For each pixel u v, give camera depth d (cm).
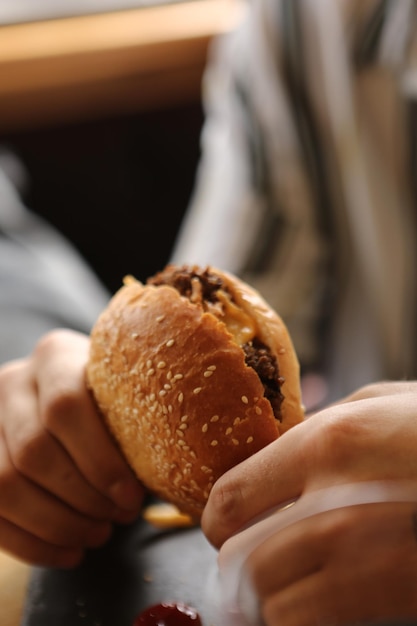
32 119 127
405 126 73
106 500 44
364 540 30
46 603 44
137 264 142
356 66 74
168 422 37
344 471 32
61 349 48
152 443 39
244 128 84
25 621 44
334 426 32
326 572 30
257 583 31
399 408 33
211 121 107
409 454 31
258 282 83
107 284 142
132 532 49
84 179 135
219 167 92
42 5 128
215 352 37
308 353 84
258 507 33
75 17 126
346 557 30
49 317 79
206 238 88
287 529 31
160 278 43
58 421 43
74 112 128
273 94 81
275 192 83
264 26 80
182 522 49
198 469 37
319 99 79
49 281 86
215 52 120
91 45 120
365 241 82
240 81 84
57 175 134
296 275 84
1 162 124
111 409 41
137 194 137
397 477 31
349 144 79
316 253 83
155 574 46
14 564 48
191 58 124
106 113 129
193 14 124
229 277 42
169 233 141
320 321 85
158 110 130
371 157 77
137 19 125
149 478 42
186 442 37
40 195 135
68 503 44
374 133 76
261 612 31
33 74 121
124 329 40
